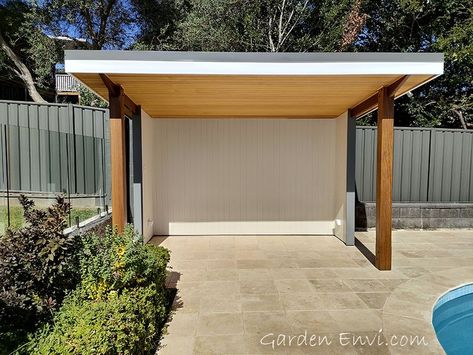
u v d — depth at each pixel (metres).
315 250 6.09
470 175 8.05
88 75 4.00
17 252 2.58
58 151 5.96
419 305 3.77
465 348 3.62
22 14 12.54
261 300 3.91
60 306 2.69
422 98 12.74
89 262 2.84
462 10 11.66
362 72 3.92
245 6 11.58
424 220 7.82
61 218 2.75
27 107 7.05
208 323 3.36
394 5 12.19
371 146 7.76
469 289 4.38
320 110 6.50
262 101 5.62
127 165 6.67
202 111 6.54
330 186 7.33
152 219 7.14
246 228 7.37
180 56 3.86
